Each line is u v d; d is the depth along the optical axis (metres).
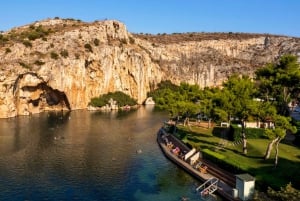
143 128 120.56
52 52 162.25
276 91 85.19
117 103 183.88
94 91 182.88
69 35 180.12
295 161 64.81
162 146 89.75
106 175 67.44
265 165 63.22
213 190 57.97
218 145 81.38
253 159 67.81
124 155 82.62
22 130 111.56
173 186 61.91
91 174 67.94
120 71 198.12
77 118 141.75
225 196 55.56
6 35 176.50
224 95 73.31
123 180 64.75
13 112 142.25
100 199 55.69
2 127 116.25
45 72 152.00
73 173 68.31
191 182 64.06
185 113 105.56
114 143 95.44
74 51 171.50
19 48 153.62
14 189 59.22
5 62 143.50
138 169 71.69
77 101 172.75
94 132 110.94
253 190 53.28
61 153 83.38
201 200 55.53
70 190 59.28
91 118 142.50
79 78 170.75
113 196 57.03
